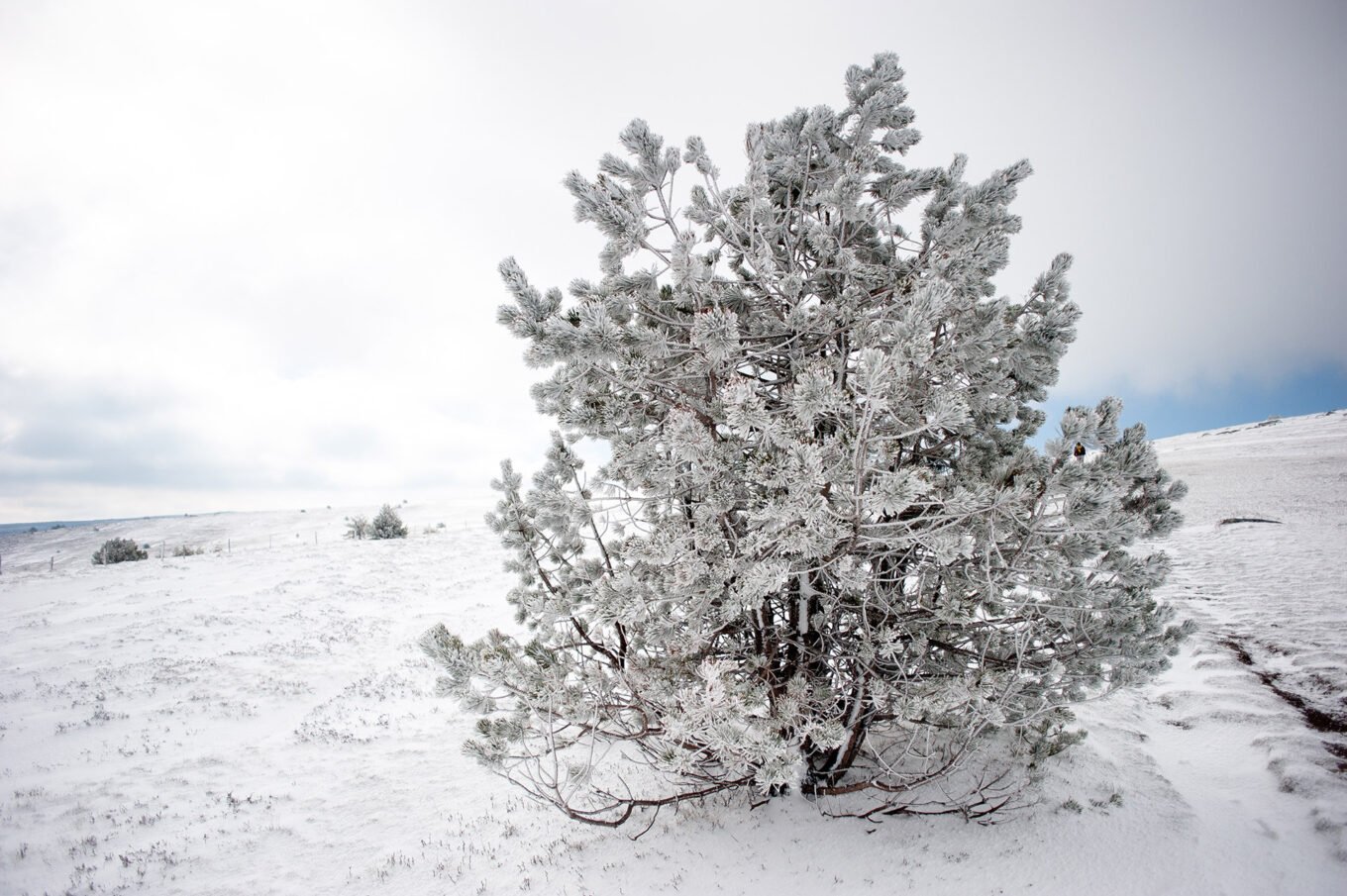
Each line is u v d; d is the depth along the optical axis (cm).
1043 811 597
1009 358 499
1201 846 533
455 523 6028
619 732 559
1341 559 1519
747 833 607
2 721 1075
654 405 538
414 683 1255
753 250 504
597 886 559
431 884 601
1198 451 4525
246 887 616
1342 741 691
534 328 440
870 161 544
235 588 2209
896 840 569
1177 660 1023
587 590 541
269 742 990
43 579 2456
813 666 566
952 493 488
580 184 452
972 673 507
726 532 520
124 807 782
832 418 467
